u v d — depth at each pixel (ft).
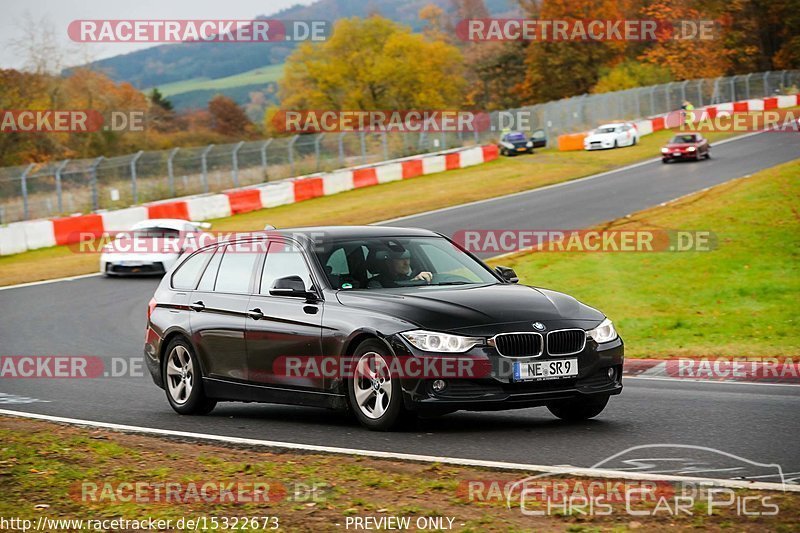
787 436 40.19
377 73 444.96
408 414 41.78
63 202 207.92
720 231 123.65
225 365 49.60
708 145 249.14
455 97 469.98
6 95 323.57
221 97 513.04
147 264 134.51
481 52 540.11
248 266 50.06
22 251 172.04
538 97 488.02
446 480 32.89
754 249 111.55
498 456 37.40
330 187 236.02
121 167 217.97
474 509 29.17
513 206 183.93
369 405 43.39
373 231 49.49
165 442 42.83
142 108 376.07
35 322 100.89
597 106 341.62
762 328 78.54
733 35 439.63
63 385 65.16
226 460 38.01
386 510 29.25
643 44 458.09
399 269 46.70
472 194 214.07
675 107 367.25
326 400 44.91
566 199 187.01
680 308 88.79
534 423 45.21
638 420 45.24
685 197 161.58
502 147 295.48
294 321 45.75
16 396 60.44
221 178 237.25
